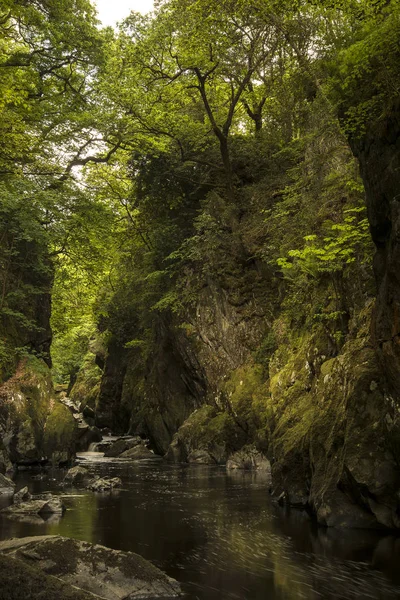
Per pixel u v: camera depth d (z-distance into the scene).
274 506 12.75
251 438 21.77
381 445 10.02
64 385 62.94
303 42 18.86
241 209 26.38
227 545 9.08
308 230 19.14
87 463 23.73
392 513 10.06
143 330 35.56
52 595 4.41
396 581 7.21
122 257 33.41
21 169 23.11
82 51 25.02
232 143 27.95
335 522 10.40
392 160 10.01
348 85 11.23
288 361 18.45
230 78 25.97
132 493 14.88
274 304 24.30
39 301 27.86
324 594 6.71
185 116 26.14
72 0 24.34
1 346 22.69
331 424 11.75
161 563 8.05
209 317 25.31
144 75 25.52
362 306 14.06
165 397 28.84
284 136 26.86
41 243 24.28
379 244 10.71
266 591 6.82
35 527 10.39
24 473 20.36
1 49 22.78
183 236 27.91
